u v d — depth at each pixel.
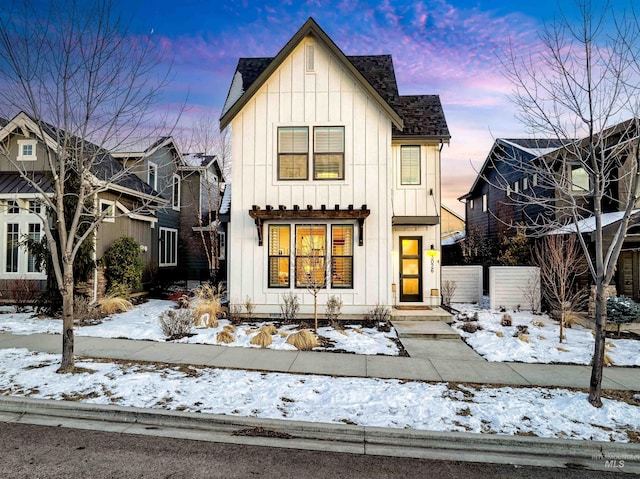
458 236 28.28
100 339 8.66
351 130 11.23
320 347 8.27
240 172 11.34
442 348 8.38
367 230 11.12
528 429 4.68
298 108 11.28
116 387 5.75
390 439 4.56
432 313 11.03
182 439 4.54
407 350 8.20
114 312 12.01
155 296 16.50
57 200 6.49
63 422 4.94
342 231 11.17
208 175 22.19
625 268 13.35
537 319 11.30
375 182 11.16
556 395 5.78
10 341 8.40
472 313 12.14
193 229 19.88
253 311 11.12
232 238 11.27
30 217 13.56
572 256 10.38
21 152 14.56
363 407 5.23
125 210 14.62
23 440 4.45
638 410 5.23
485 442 4.46
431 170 12.66
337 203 11.21
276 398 5.48
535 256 14.30
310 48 11.30
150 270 17.17
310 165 11.23
